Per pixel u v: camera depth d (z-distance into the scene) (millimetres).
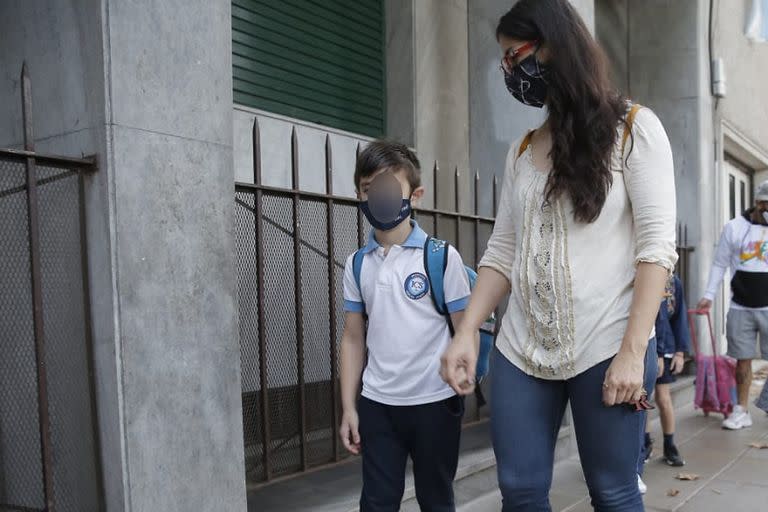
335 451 3705
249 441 3299
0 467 2572
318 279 3664
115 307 2326
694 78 7945
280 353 3451
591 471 1849
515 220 1974
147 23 2420
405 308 2395
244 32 4645
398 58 5812
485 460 4074
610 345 1793
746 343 6062
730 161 10477
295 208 3453
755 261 5996
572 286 1807
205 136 2607
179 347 2504
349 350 2572
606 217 1807
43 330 2344
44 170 2395
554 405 1926
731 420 6000
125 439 2338
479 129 6059
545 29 1787
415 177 2494
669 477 4629
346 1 5488
